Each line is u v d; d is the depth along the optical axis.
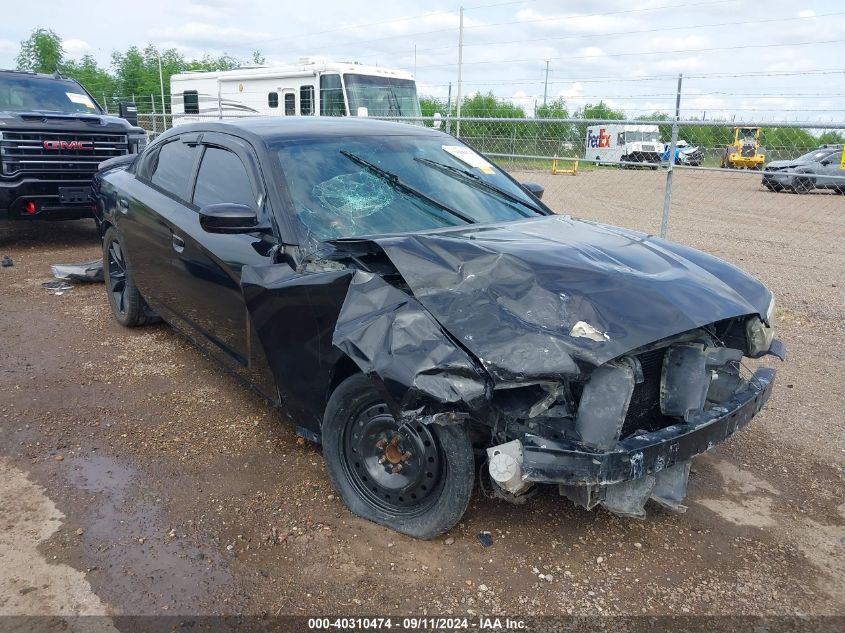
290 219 3.49
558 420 2.71
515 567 2.90
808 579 2.90
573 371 2.52
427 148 4.40
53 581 2.76
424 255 2.93
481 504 3.31
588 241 3.44
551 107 13.24
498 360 2.57
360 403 3.08
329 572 2.84
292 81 17.12
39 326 5.86
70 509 3.25
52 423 4.11
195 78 20.45
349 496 3.21
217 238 3.90
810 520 3.33
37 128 8.45
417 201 3.84
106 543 3.00
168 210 4.49
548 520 3.22
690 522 3.28
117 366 5.00
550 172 10.53
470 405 2.55
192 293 4.27
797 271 8.90
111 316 6.18
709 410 3.00
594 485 2.69
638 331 2.66
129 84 36.84
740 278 3.48
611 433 2.60
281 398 3.56
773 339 3.48
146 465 3.65
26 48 38.47
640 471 2.66
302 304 3.18
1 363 5.02
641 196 15.18
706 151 8.91
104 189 5.65
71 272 7.27
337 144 4.06
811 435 4.23
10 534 3.05
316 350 3.17
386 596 2.72
